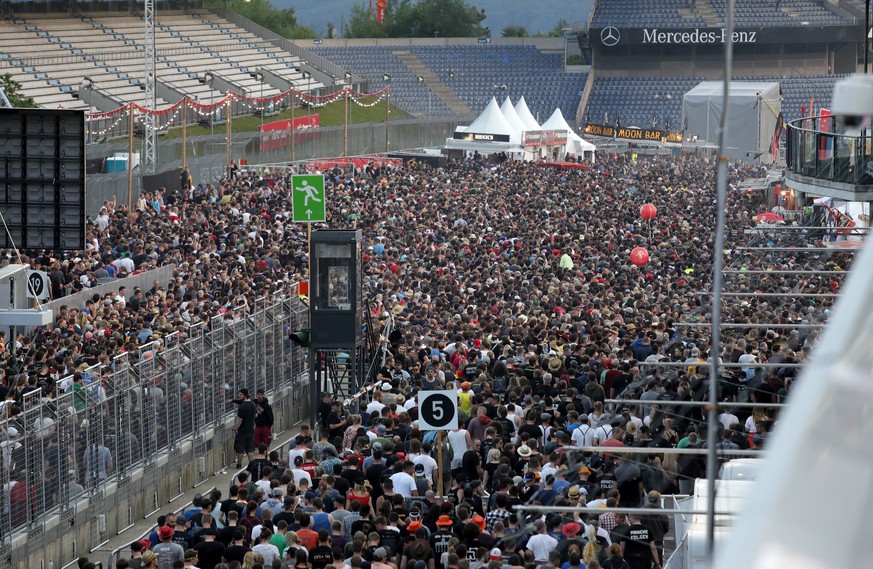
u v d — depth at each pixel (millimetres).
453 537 41344
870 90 7645
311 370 80312
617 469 34250
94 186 151125
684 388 39031
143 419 66875
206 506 47719
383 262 117812
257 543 44219
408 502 48938
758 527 5812
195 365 73500
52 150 87000
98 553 60562
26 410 56094
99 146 185500
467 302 97250
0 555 52375
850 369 6281
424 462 53094
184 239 124000
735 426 35281
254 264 113188
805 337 46969
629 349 68812
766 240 64812
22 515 54625
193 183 178375
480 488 48812
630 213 160875
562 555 33781
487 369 69938
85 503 60281
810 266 61500
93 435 61438
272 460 57281
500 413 58938
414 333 84750
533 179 193875
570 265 115625
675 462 33562
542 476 45719
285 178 178500
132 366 66500
